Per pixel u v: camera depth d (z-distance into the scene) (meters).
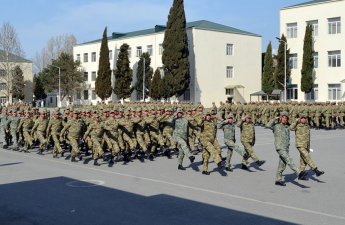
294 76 49.22
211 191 10.35
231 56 57.09
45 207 8.84
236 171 13.48
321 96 46.88
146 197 9.70
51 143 19.30
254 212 8.38
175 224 7.55
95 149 14.88
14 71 76.31
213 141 12.93
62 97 73.00
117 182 11.55
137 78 58.78
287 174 12.94
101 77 59.06
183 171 13.52
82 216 8.12
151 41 59.41
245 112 33.75
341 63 45.19
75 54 74.38
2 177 12.33
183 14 49.28
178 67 49.34
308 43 45.66
